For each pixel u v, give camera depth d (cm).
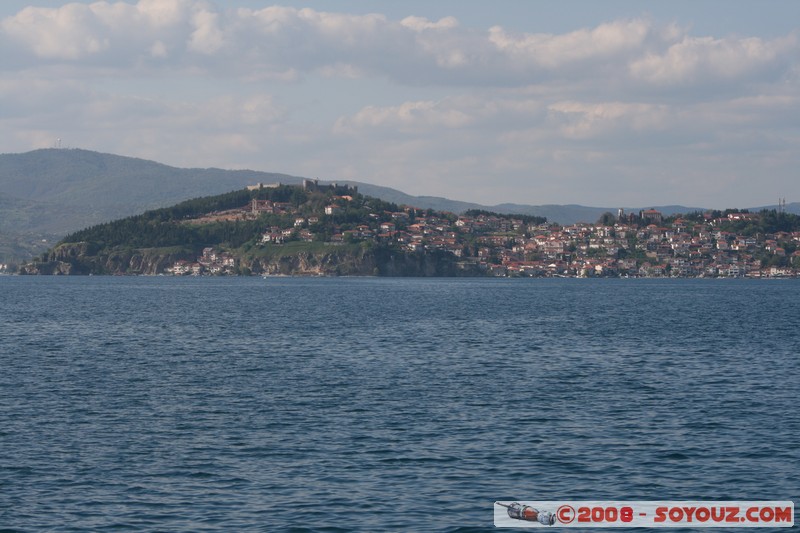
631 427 8756
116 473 7025
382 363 13775
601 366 13500
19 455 7538
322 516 6038
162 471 7088
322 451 7731
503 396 10562
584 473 7106
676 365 13650
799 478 7000
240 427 8706
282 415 9319
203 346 16538
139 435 8344
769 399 10388
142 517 6019
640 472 7144
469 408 9750
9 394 10600
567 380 11931
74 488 6631
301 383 11588
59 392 10781
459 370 12950
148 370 12950
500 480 6894
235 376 12281
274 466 7238
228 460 7425
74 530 5775
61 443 7988
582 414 9419
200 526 5853
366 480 6856
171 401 10162
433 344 16900
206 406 9844
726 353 15400
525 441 8131
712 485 6831
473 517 6066
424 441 8112
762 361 14200
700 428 8712
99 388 11119
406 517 6038
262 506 6241
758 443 8088
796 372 12825
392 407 9794
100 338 18362
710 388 11238
